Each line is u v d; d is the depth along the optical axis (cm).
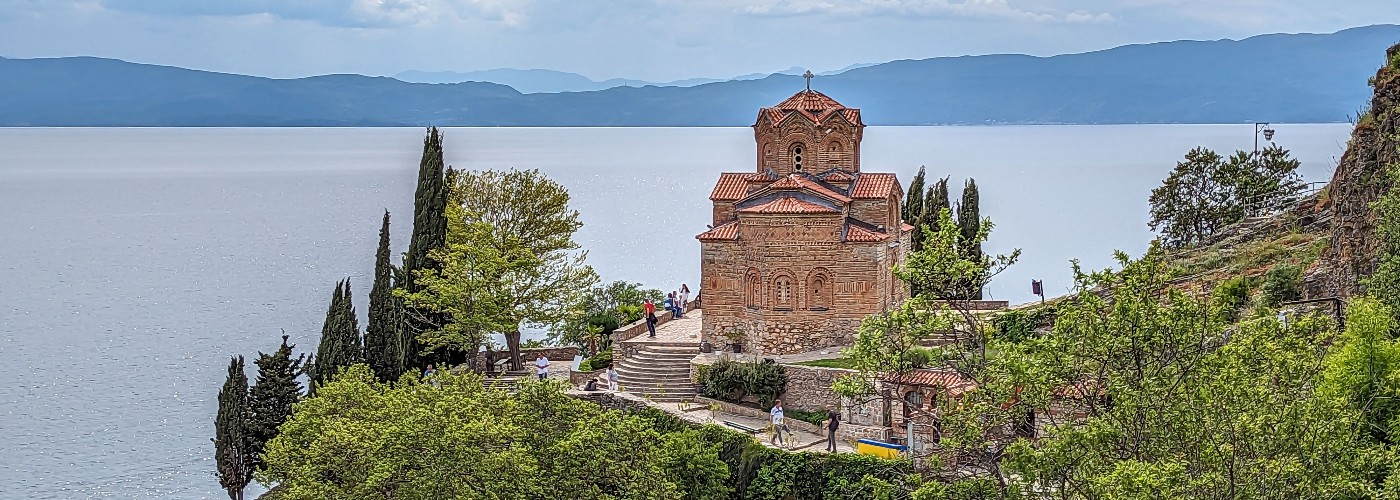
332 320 6656
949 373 5519
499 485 4559
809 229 6800
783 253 6831
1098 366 3700
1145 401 3388
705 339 7031
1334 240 6169
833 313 6838
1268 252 7075
